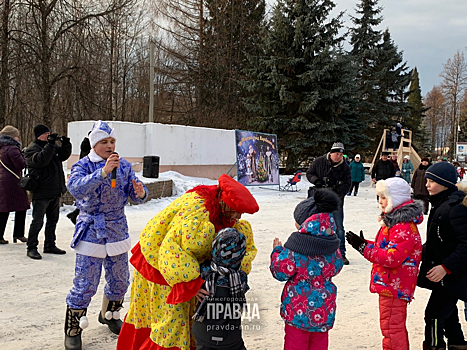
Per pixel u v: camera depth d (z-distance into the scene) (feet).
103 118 86.63
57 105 90.94
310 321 9.85
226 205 9.70
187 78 100.12
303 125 78.69
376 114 109.91
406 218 10.63
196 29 101.04
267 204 44.93
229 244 8.98
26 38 67.10
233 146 66.74
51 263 20.08
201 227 9.33
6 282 17.28
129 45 104.17
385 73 111.75
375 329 13.83
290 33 80.07
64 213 32.07
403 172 65.92
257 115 87.10
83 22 69.26
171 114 103.24
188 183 49.37
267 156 58.08
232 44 100.94
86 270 11.58
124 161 12.37
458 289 10.62
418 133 136.98
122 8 77.15
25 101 78.84
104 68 89.10
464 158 147.95
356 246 11.42
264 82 80.48
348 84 80.28
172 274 9.07
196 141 59.88
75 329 11.64
